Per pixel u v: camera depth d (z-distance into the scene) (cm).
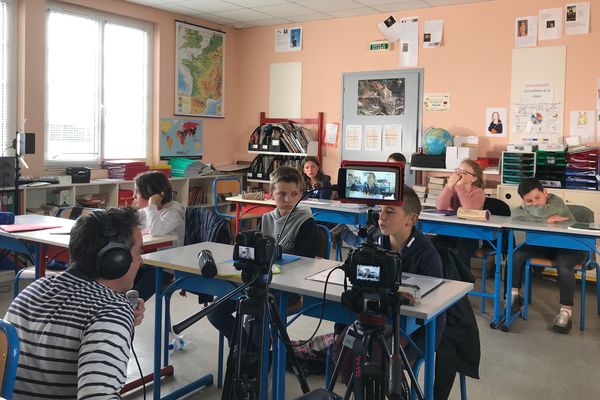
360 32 666
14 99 544
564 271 394
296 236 292
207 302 319
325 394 170
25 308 136
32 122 549
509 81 581
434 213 435
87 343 124
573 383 307
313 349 304
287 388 288
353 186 177
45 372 129
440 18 614
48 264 362
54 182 536
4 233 329
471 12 596
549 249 414
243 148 772
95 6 593
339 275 229
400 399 132
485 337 379
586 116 546
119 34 635
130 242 148
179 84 695
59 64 580
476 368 230
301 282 217
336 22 682
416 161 593
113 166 614
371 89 662
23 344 132
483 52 593
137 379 285
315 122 702
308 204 491
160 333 258
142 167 627
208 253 234
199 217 338
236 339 204
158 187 338
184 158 708
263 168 711
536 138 571
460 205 467
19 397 130
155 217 329
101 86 620
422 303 193
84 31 600
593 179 507
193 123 719
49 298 135
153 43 671
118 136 646
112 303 132
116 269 138
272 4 623
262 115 745
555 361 338
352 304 158
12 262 480
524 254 416
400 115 646
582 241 370
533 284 521
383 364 155
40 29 550
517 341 372
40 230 339
